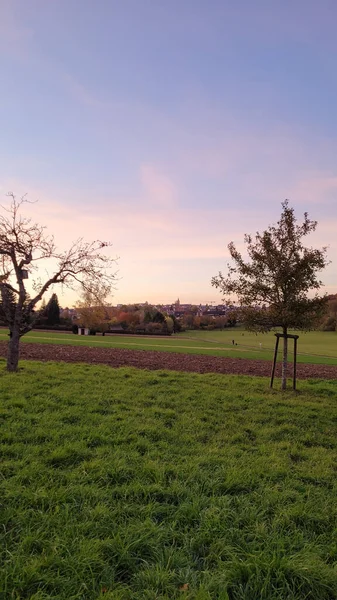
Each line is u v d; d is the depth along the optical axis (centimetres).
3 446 634
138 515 457
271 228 1452
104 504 473
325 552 408
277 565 375
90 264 1689
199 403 1073
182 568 369
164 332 10225
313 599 348
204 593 330
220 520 452
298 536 429
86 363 1927
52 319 9012
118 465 588
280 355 3366
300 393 1367
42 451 636
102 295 1775
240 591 347
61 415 841
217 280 1529
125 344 3809
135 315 11144
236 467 609
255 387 1412
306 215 1428
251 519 458
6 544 388
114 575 358
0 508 451
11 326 1492
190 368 1998
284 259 1421
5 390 1065
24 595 331
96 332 7400
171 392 1200
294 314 1398
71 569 358
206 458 643
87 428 761
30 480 525
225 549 399
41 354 2319
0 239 1505
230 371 1972
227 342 6988
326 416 1021
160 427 812
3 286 1501
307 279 1409
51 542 392
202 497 502
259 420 946
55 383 1217
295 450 735
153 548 395
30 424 768
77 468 575
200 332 11875
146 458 629
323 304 1423
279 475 602
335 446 796
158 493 513
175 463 622
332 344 5938
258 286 1452
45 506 468
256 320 1477
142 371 1648
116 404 988
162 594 335
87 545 389
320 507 502
